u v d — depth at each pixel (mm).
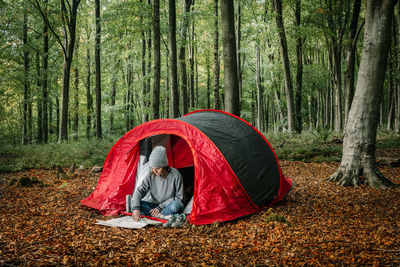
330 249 3262
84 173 8734
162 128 5223
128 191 5270
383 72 6535
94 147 12391
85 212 4930
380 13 6363
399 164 9086
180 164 6562
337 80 18812
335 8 16188
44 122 18297
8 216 4496
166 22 16672
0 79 17031
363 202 5312
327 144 13203
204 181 4578
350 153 6801
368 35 6508
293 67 23297
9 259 2922
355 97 6793
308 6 17500
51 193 6188
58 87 19172
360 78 6688
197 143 4871
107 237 3740
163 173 4531
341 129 19250
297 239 3613
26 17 17188
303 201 5492
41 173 8719
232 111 8539
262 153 5512
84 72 22781
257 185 5027
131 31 15430
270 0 17984
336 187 6520
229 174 4754
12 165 9602
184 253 3291
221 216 4492
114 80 23344
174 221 4266
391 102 19875
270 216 4441
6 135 19297
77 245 3395
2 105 19578
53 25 16344
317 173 8477
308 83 22891
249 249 3408
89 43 20172
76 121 23250
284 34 16234
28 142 19234
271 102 33094
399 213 4598
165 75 22469
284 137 14969
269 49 20656
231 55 8539
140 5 14680
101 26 16281
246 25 21359
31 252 3146
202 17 16156
